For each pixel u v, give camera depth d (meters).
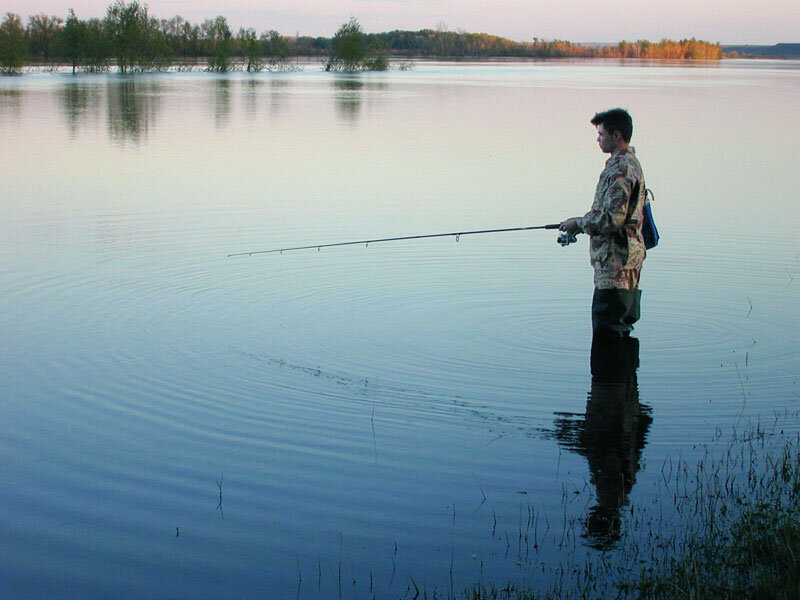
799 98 40.09
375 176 16.45
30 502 4.66
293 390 6.14
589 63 124.25
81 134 23.34
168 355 6.82
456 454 5.21
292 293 8.59
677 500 4.67
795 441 5.36
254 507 4.61
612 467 5.05
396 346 7.07
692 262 9.90
